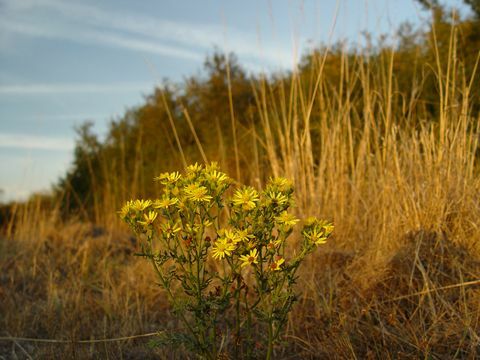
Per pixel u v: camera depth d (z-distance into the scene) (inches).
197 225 81.7
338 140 175.0
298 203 165.6
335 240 155.4
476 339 98.2
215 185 81.3
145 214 81.8
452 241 130.6
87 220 313.9
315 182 177.9
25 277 177.3
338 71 244.7
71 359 110.8
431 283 113.4
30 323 135.7
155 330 124.8
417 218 138.1
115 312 139.4
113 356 112.3
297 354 105.4
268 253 80.7
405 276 118.9
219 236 81.4
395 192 147.9
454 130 158.1
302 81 247.4
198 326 83.1
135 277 161.8
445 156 144.3
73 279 163.6
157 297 146.9
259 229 81.3
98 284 166.6
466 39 227.3
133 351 115.7
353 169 165.5
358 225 155.1
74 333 122.0
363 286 119.8
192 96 419.8
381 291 117.4
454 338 101.9
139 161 372.8
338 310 115.4
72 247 214.7
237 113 373.7
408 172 155.6
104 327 124.5
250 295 131.9
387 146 159.6
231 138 319.9
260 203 81.1
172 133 403.5
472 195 139.2
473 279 117.9
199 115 406.9
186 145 395.2
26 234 237.0
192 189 79.2
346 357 99.6
